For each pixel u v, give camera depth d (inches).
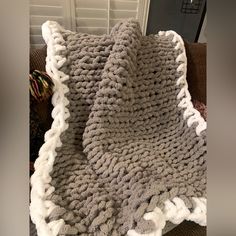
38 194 23.4
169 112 34.8
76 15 49.2
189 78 40.3
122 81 29.4
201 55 40.8
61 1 47.2
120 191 26.0
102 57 30.8
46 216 22.3
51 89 28.0
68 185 25.8
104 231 22.9
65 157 27.5
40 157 25.7
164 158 30.2
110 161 27.3
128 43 30.2
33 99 27.2
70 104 29.3
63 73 29.6
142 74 32.9
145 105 32.9
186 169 29.5
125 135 30.8
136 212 23.5
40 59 32.4
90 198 25.0
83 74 30.1
